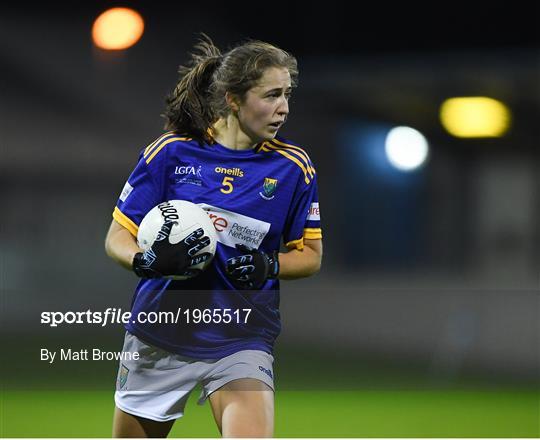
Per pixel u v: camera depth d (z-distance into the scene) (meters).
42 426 21.95
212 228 11.38
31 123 68.12
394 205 61.81
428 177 61.38
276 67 11.43
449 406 25.91
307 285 46.66
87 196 66.31
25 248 63.00
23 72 68.88
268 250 11.96
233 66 11.49
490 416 24.20
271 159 11.86
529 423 23.12
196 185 11.83
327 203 62.25
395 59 59.25
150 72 69.19
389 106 61.22
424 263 60.66
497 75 57.03
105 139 68.94
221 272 11.80
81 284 59.47
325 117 62.44
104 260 62.16
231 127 11.87
